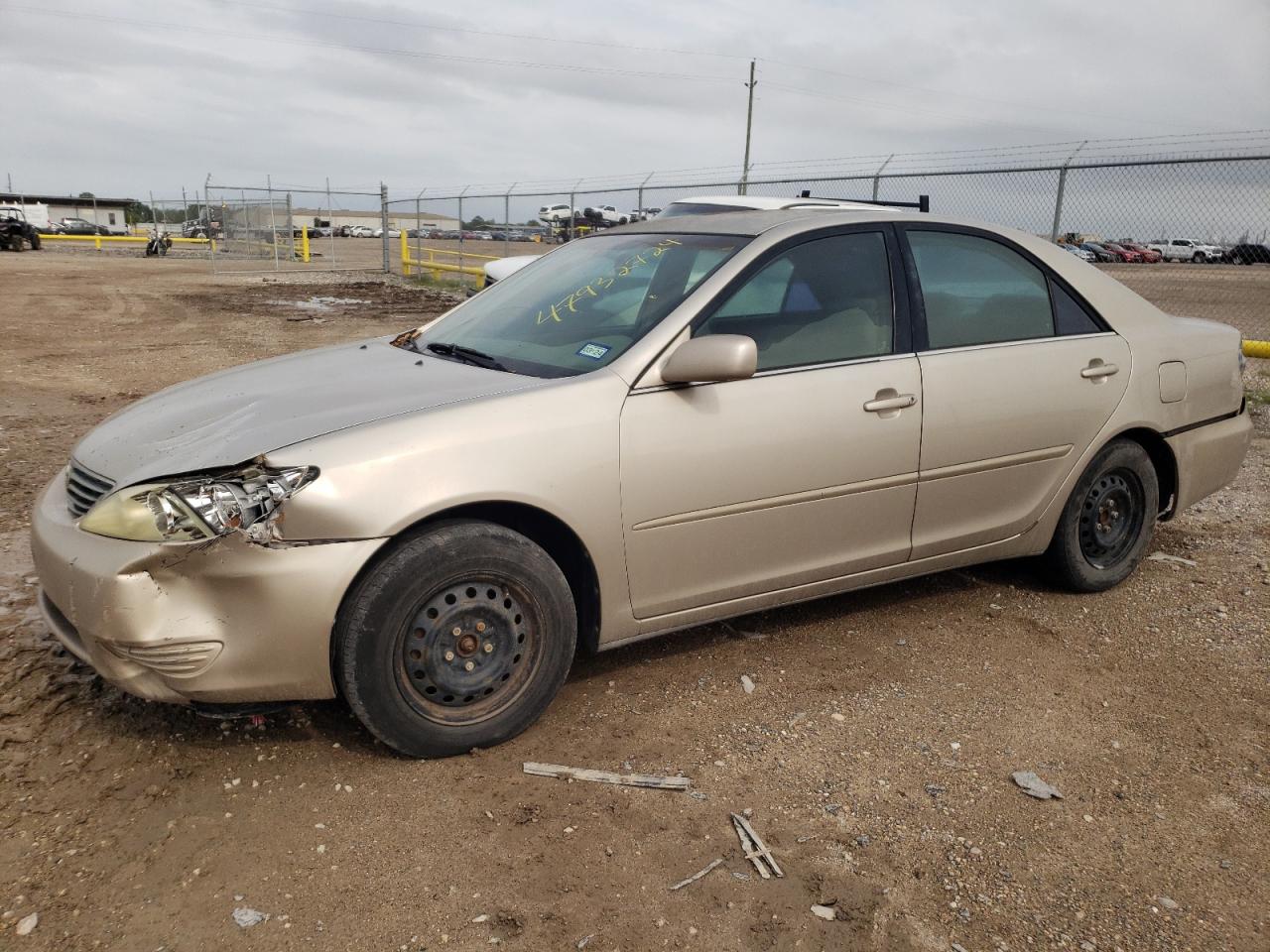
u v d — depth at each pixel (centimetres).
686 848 259
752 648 380
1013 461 388
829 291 354
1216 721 332
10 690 325
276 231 3119
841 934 230
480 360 345
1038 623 407
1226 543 507
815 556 353
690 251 362
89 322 1492
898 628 401
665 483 313
